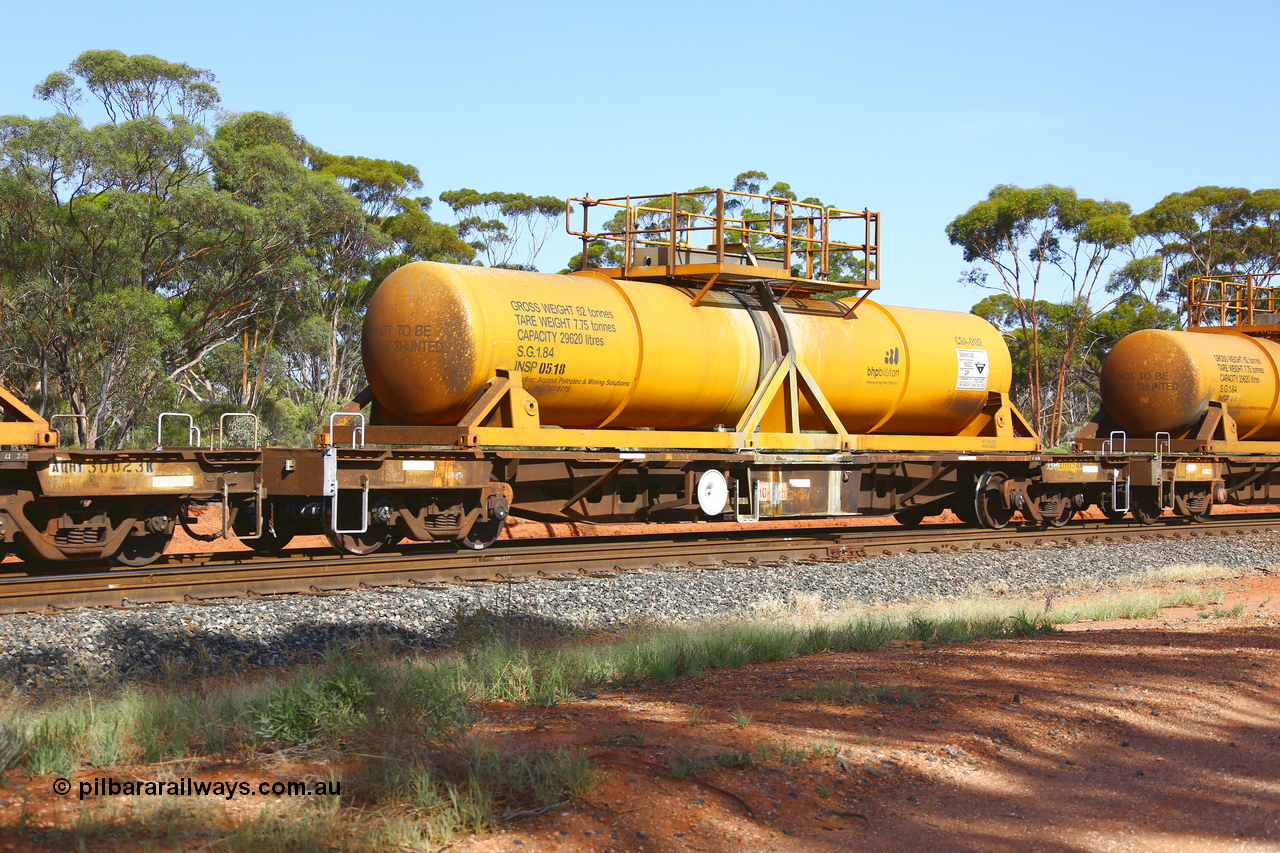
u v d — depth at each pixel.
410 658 9.34
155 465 12.39
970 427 21.38
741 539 17.75
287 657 9.73
